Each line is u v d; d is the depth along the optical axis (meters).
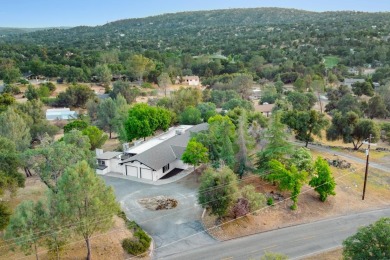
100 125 81.38
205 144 51.22
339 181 49.75
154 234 37.50
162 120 71.88
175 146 57.81
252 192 39.44
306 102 96.44
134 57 144.50
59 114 96.69
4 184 36.06
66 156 39.66
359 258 25.11
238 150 47.88
